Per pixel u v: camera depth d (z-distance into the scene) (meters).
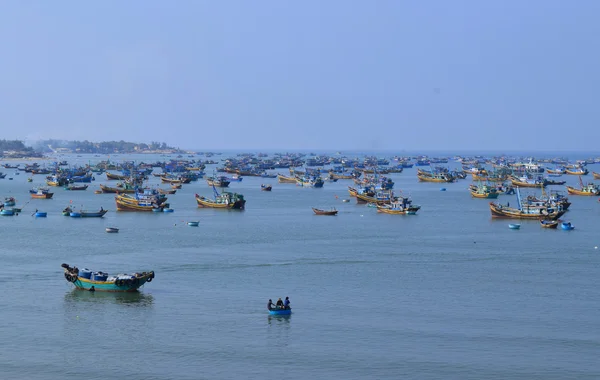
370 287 123.94
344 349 92.69
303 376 84.69
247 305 111.31
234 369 86.56
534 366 87.69
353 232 194.25
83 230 194.38
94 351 91.44
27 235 183.75
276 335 97.31
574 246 169.62
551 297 117.69
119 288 116.62
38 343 93.88
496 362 88.88
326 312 108.00
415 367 87.25
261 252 158.38
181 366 87.19
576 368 87.19
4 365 87.06
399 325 101.94
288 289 121.94
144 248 163.12
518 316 106.69
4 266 139.12
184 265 141.75
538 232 195.12
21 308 108.69
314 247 166.25
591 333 99.00
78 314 105.81
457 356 90.62
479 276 133.50
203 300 113.94
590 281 129.75
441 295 118.69
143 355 90.31
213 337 96.56
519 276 133.75
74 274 119.19
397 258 151.75
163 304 111.50
